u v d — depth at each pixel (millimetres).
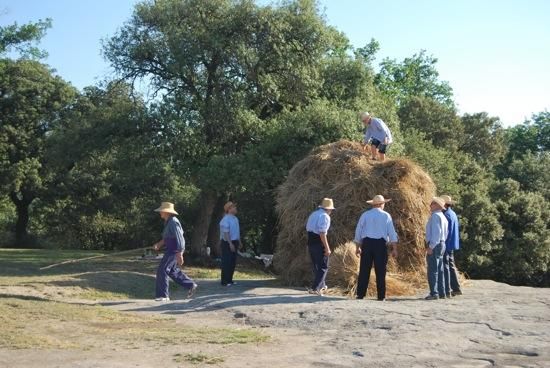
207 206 24609
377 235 11578
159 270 12406
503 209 33688
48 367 6152
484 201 31484
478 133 48875
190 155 22703
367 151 15453
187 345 7410
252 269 23172
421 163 29562
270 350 7219
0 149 37438
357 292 11891
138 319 9453
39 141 38250
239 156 21766
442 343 7516
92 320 9078
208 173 21328
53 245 42156
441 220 11555
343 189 14500
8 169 37469
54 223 41281
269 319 9359
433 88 54656
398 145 23344
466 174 36250
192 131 21984
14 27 40938
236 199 29156
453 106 51812
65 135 23750
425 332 8102
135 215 39500
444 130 45062
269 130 22266
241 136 23641
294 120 21844
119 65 23391
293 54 22875
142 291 14188
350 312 9516
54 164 27234
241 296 12109
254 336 8023
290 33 23141
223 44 22219
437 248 11555
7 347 6980
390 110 25750
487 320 8828
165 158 22797
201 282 15914
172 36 21781
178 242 12406
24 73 38688
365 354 6973
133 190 36125
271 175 21109
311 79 23219
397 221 14117
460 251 31375
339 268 13148
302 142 21484
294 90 23844
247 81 23422
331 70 24922
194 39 21828
